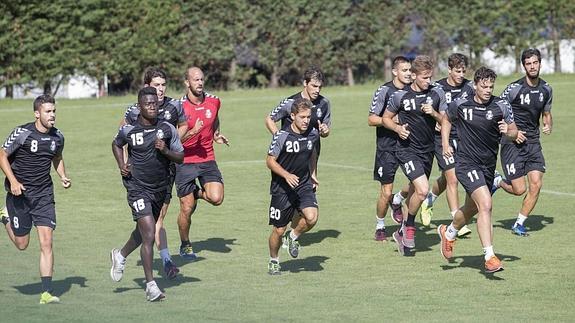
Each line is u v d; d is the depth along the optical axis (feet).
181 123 108.99
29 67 326.44
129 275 102.53
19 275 102.22
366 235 124.06
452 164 117.50
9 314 83.97
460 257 109.50
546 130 123.24
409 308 85.97
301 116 98.07
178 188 111.65
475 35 363.97
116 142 92.12
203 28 350.23
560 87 312.71
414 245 113.91
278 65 364.79
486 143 99.91
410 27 368.68
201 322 80.84
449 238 102.73
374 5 365.40
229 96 325.83
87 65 335.47
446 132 104.06
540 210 138.41
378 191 157.79
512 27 362.94
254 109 285.23
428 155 111.86
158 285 97.14
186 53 350.64
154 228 90.68
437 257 110.11
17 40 321.93
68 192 159.22
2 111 282.56
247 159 197.16
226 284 97.35
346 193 156.46
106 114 278.67
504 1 360.28
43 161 91.61
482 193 98.43
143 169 91.20
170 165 95.71
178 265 107.55
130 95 341.21
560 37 364.79
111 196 155.43
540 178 120.47
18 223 92.43
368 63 374.22
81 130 246.27
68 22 328.08
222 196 112.78
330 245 117.91
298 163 99.60
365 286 95.55
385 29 366.43
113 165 190.29
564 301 87.97
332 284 96.73
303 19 360.28
